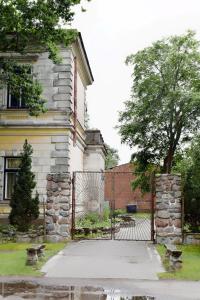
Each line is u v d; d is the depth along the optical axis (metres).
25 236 17.58
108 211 33.59
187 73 30.41
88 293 9.73
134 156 32.81
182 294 9.70
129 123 32.28
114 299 9.22
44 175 22.83
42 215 21.97
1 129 23.38
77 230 19.70
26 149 19.58
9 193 23.33
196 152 17.23
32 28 19.88
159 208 17.39
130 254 14.89
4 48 20.50
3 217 22.86
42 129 23.19
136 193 50.91
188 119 30.20
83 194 29.62
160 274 11.77
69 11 19.91
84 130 30.27
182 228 17.17
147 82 30.50
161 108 30.30
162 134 31.78
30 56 23.44
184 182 18.09
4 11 18.86
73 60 24.64
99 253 15.05
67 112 23.08
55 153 22.94
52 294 9.59
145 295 9.60
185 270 12.16
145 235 22.39
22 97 21.48
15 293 9.64
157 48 30.84
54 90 23.31
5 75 20.55
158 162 32.75
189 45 30.75
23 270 12.06
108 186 52.56
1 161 23.33
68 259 13.91
